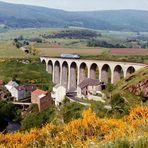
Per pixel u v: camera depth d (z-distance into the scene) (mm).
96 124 14633
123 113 38406
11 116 115000
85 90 116562
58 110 95312
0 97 141125
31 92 138000
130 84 73438
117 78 126938
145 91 66250
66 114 85750
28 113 117500
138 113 14297
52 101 121875
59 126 17500
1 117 110812
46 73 189250
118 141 8414
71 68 156000
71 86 154625
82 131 14617
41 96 120062
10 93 145625
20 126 107188
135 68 118062
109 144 8461
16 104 130375
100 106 66500
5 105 119125
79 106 88438
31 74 184500
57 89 120562
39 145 16469
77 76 150500
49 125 17766
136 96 64750
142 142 8102
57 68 172875
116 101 62406
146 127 11086
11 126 107188
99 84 115562
